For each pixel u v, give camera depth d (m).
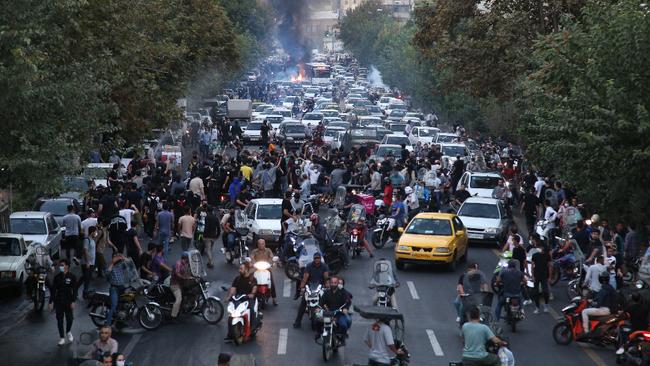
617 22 70.31
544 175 120.81
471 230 100.50
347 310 60.22
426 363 58.25
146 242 98.62
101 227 84.12
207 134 172.25
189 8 178.00
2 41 56.75
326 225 88.88
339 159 132.62
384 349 51.09
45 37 65.75
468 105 194.25
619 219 81.75
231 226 89.56
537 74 90.81
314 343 62.75
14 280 78.38
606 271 66.12
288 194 89.06
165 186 109.31
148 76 117.44
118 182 101.06
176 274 68.00
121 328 66.56
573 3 123.25
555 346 63.16
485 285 64.50
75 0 65.62
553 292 80.31
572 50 80.50
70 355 60.94
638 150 67.56
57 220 97.81
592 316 62.19
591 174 75.12
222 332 65.88
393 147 152.50
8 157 59.91
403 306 73.81
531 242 74.81
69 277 63.81
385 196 109.44
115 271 66.38
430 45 148.38
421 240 86.94
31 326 69.06
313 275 66.44
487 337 48.84
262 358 59.22
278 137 196.75
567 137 76.75
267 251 73.56
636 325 59.94
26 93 56.62
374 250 97.94
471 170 136.88
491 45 131.50
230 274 84.56
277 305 73.69
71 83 63.47
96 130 69.69
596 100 72.38
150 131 124.81
